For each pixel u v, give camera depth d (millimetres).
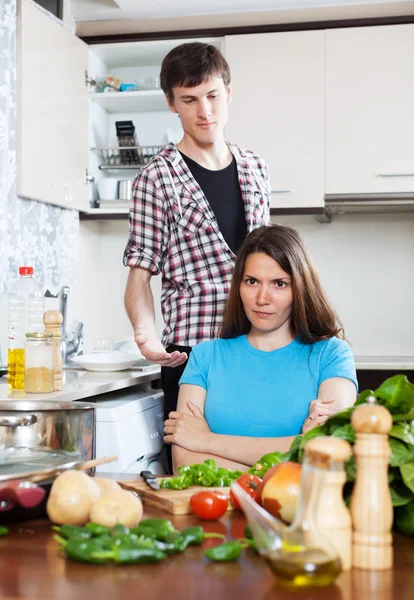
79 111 3578
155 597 808
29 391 2068
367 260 3898
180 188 2293
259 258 1806
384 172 3471
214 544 1002
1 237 2869
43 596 811
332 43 3512
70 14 3633
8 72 2936
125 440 2223
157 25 3693
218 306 2279
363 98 3490
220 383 1873
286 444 1738
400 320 3867
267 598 804
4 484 1074
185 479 1257
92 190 3854
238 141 3574
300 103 3531
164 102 3867
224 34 3613
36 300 2518
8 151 2932
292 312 1868
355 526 905
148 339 2260
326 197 3510
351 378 1858
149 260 2318
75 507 1048
